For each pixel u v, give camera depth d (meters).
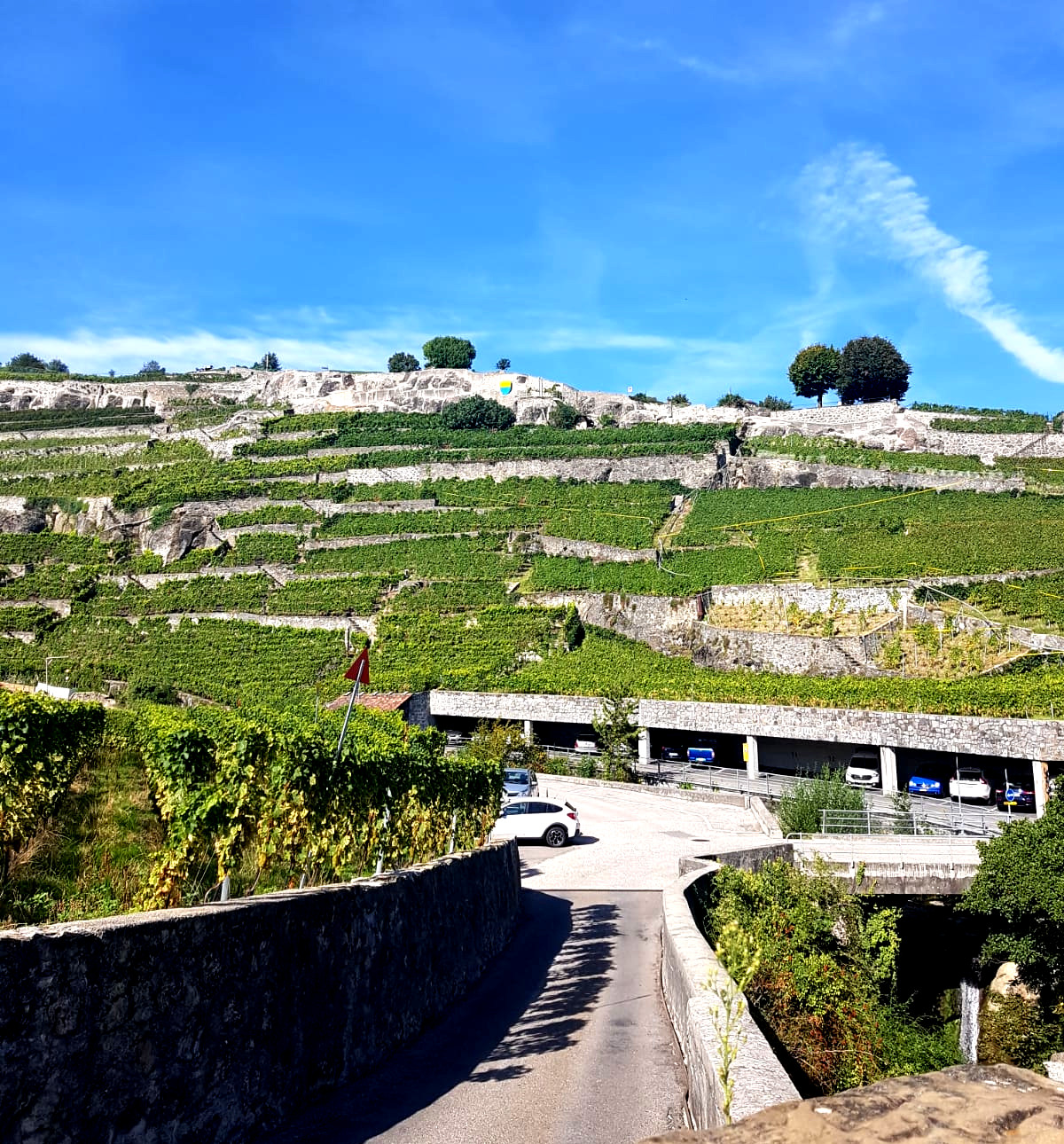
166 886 9.65
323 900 9.52
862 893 22.72
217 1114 7.32
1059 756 35.56
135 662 57.66
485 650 55.88
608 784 42.81
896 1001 22.02
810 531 66.44
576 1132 8.26
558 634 57.25
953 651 47.16
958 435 78.69
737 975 7.14
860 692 43.12
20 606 68.50
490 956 16.39
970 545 59.09
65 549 77.62
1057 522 62.22
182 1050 6.97
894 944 19.09
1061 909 20.73
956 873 24.56
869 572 58.00
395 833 15.08
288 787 11.52
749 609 55.81
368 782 13.67
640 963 16.05
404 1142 7.91
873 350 102.94
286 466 84.56
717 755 48.38
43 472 93.06
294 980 8.73
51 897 9.80
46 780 11.90
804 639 49.91
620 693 45.09
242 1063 7.72
